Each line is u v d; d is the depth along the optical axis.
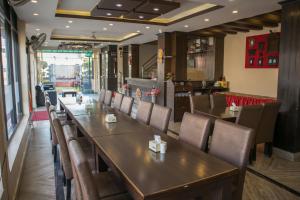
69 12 5.70
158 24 6.47
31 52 9.04
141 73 11.38
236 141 2.21
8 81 4.38
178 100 7.00
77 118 3.61
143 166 1.84
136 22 6.24
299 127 4.14
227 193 1.80
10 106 4.48
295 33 4.05
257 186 3.18
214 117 3.93
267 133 4.11
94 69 16.50
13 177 2.89
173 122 6.92
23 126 4.73
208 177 1.67
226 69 7.77
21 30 5.92
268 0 4.16
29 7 4.64
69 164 2.72
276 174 3.57
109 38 10.69
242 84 7.16
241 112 3.60
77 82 18.19
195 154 2.11
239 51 7.23
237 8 4.69
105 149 2.21
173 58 7.56
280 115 4.34
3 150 2.46
